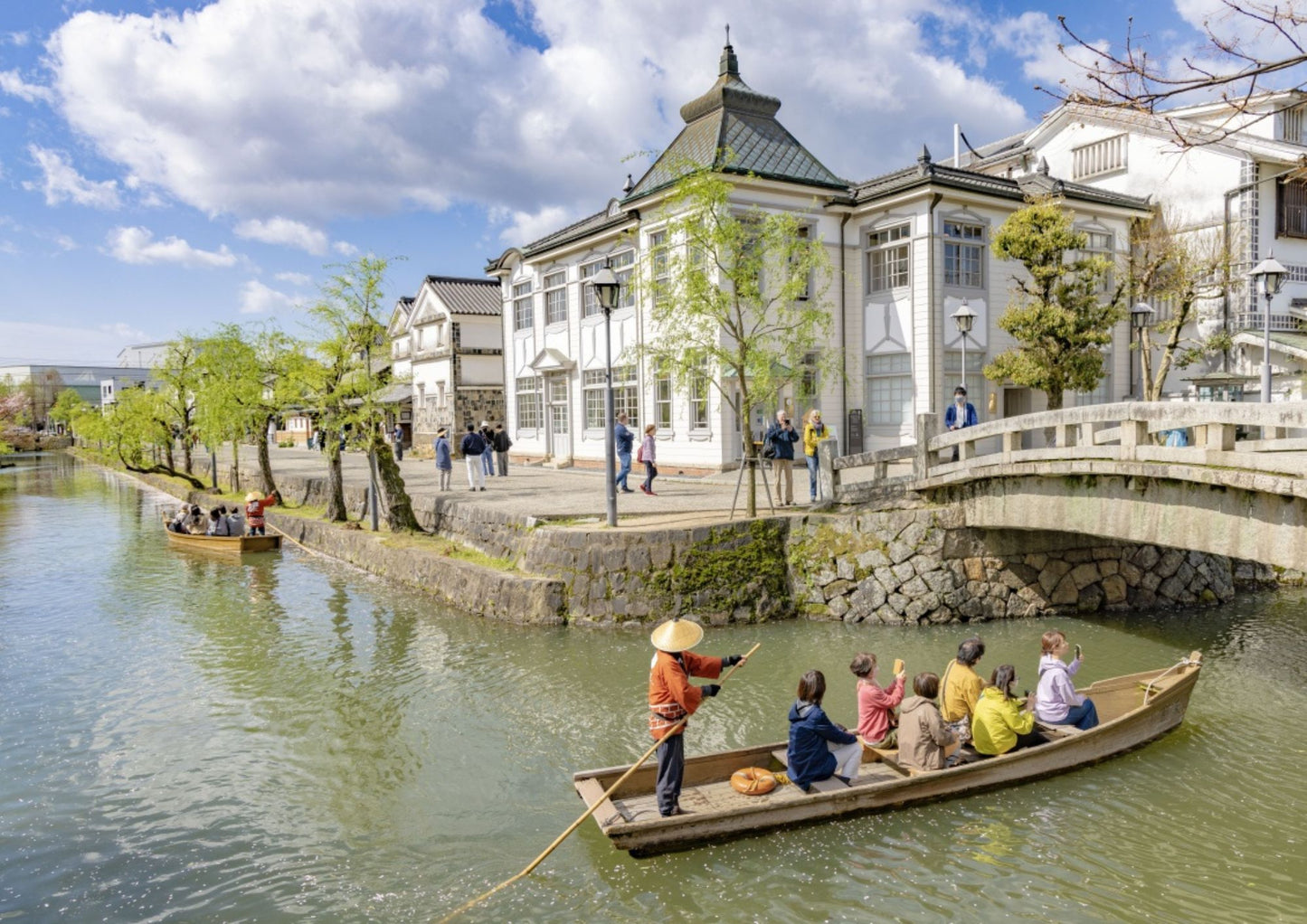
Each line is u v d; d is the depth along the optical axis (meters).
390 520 19.88
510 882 6.61
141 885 6.68
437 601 15.70
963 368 18.73
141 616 15.24
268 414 26.97
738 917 6.06
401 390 43.34
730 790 7.39
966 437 13.25
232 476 32.66
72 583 18.22
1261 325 22.67
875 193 21.61
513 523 15.62
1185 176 23.83
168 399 34.28
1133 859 6.68
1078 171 26.86
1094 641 12.43
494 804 7.94
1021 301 22.05
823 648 12.27
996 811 7.40
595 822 7.43
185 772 8.73
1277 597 15.34
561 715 10.00
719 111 22.55
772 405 15.23
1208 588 15.18
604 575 13.53
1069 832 7.09
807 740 7.24
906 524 13.76
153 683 11.53
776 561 14.13
